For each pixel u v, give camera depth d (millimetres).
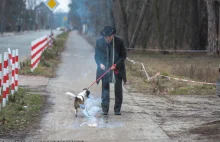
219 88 10789
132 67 23125
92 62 25703
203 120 10398
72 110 11305
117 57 10828
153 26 39469
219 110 11805
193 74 19453
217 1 35156
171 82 17203
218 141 8344
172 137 8695
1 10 86438
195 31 37875
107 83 10820
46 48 29500
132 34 41781
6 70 11289
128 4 41719
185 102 13094
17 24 108250
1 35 72938
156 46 39219
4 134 8727
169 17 37812
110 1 45188
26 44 43500
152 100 13359
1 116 9977
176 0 37750
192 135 8859
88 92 10922
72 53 33906
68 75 18828
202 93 14898
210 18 34969
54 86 15391
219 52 35312
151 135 8852
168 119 10492
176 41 37781
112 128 9438
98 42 10852
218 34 35812
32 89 14484
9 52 12828
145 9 38094
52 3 31438
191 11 37812
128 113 11180
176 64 26562
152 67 24125
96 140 8406
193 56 34844
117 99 10914
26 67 20141
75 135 8789
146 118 10570
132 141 8359
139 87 16094
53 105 11930
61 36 76688
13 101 11750
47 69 20219
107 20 53844
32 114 10633
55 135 8766
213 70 20109
